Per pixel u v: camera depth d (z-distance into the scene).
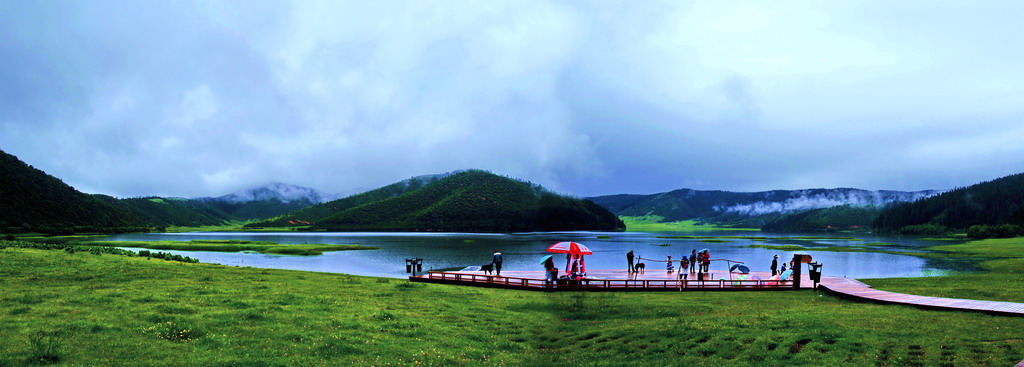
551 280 37.12
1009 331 17.92
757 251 117.69
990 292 31.77
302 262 80.44
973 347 16.00
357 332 20.50
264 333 19.47
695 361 17.02
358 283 36.97
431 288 35.56
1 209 175.62
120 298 24.95
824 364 15.54
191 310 22.75
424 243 145.38
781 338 18.67
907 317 21.25
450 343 20.02
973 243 135.38
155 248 109.19
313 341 18.80
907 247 129.50
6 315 20.33
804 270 68.44
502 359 18.53
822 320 21.12
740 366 16.09
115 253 54.38
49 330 18.00
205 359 16.06
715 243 163.12
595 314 27.00
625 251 120.75
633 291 36.91
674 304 29.66
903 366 14.88
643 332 21.25
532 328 23.73
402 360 17.47
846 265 78.00
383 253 102.50
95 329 18.55
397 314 24.28
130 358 15.80
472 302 30.11
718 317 23.73
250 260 84.12
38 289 27.58
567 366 17.67
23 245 53.44
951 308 23.17
